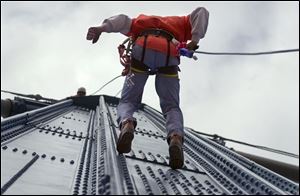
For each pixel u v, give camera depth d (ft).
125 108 16.76
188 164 18.71
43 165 15.69
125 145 15.98
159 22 17.19
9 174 13.28
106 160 14.57
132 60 17.08
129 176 14.37
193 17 17.25
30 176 13.78
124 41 17.58
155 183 14.38
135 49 16.74
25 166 14.69
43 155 17.10
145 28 17.19
